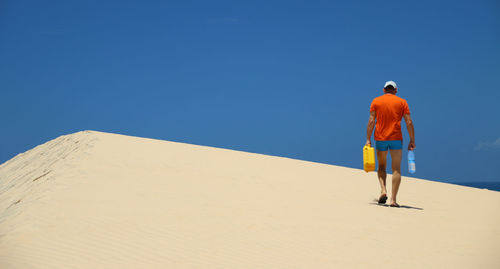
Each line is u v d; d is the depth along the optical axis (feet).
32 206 22.36
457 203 28.40
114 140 45.73
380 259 15.38
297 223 20.45
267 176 36.09
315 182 35.22
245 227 19.58
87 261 14.67
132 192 26.63
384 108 25.52
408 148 25.93
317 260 15.26
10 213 22.58
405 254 15.94
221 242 17.24
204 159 41.27
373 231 19.16
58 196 24.53
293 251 16.24
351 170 45.57
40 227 18.75
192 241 17.30
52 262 14.43
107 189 27.02
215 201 25.39
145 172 33.27
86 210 21.80
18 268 13.67
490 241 17.65
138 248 16.25
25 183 34.35
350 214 22.70
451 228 19.92
